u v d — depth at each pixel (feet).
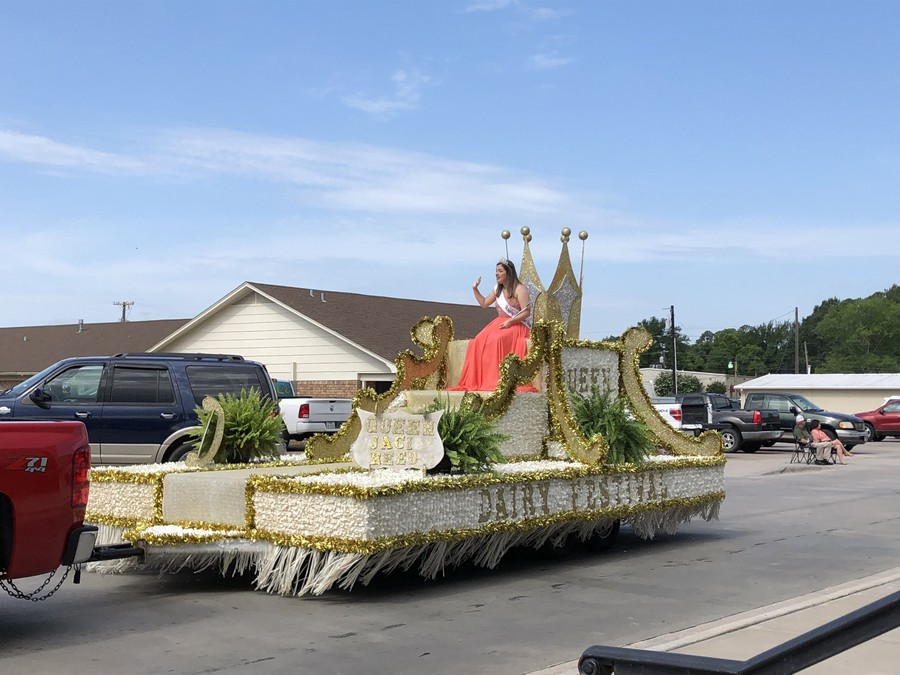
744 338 396.78
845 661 18.94
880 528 40.98
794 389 167.43
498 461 28.48
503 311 36.47
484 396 32.81
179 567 27.63
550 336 34.17
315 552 25.05
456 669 19.16
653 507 33.78
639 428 33.30
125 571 29.48
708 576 29.53
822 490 58.29
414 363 36.70
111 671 18.86
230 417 33.09
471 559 30.32
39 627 22.48
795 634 21.33
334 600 25.59
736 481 64.80
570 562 31.99
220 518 27.04
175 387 43.91
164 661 19.61
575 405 33.91
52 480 20.59
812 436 81.61
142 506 29.19
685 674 7.75
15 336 142.00
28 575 20.27
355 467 29.96
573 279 38.42
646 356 355.56
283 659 19.83
